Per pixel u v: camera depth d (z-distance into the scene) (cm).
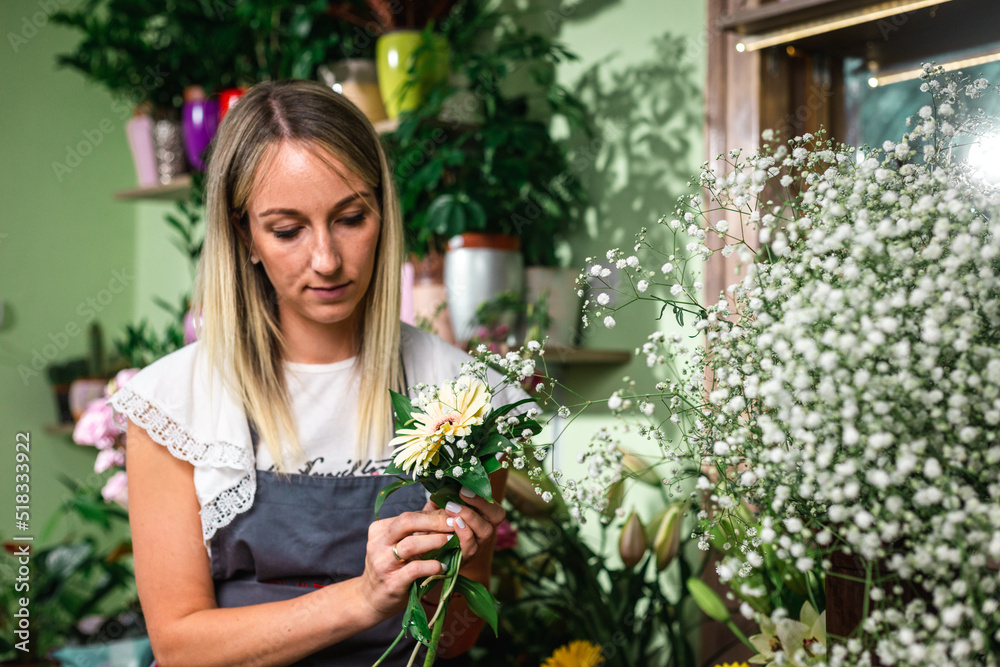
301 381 104
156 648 94
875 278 59
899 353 55
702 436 71
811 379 60
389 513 100
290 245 91
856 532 57
